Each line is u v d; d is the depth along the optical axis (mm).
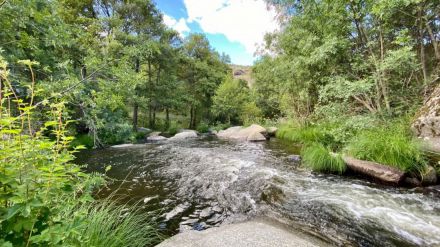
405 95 7523
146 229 3410
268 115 26969
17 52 4773
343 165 6086
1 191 1300
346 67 8359
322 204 4352
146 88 20312
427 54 8289
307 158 7082
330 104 8195
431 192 4656
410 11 7188
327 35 8250
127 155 9445
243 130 16797
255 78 24688
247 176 6070
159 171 6996
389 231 3426
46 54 5809
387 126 6734
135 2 17500
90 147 11055
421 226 3514
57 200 1677
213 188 5445
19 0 4117
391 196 4566
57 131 1568
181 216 4180
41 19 4789
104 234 2457
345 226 3602
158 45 18734
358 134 6656
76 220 1475
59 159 1466
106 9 17703
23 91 4336
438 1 6566
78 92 4254
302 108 13398
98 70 4766
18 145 1355
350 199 4508
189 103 27672
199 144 12867
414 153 5238
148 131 19688
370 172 5523
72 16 12844
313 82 10148
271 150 10219
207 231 3029
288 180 5711
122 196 5070
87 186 1861
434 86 7328
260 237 2617
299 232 3447
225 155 8914
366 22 7617
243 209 4387
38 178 1408
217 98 27438
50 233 1294
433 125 5852
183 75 28656
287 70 11445
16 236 1326
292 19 10602
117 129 11070
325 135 8492
